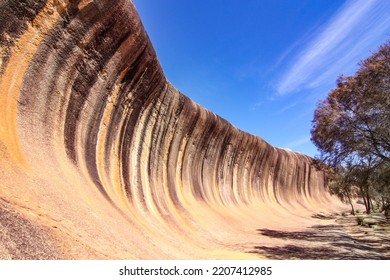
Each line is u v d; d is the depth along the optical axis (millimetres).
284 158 51469
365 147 17750
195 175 26688
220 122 30344
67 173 9375
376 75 15398
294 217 40781
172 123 22453
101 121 13852
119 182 14539
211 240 17875
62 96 11008
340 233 25469
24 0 9477
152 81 17891
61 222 6797
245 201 35812
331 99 18828
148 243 10578
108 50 13352
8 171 6727
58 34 10727
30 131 8984
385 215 40406
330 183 52000
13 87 8969
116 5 12609
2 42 8930
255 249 16250
